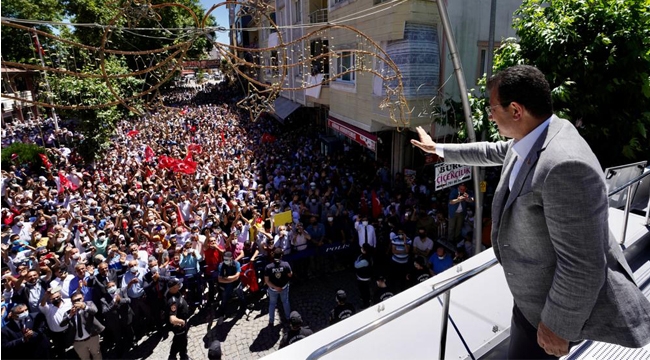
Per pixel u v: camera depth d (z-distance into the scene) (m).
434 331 2.59
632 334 1.48
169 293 7.79
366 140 14.45
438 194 12.47
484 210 10.95
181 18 31.33
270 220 11.44
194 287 9.38
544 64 7.09
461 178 8.19
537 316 1.67
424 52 10.91
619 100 6.83
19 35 21.78
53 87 15.02
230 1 4.37
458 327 2.62
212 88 64.12
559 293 1.42
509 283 1.75
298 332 6.66
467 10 11.03
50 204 13.58
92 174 17.86
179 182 15.67
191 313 9.28
